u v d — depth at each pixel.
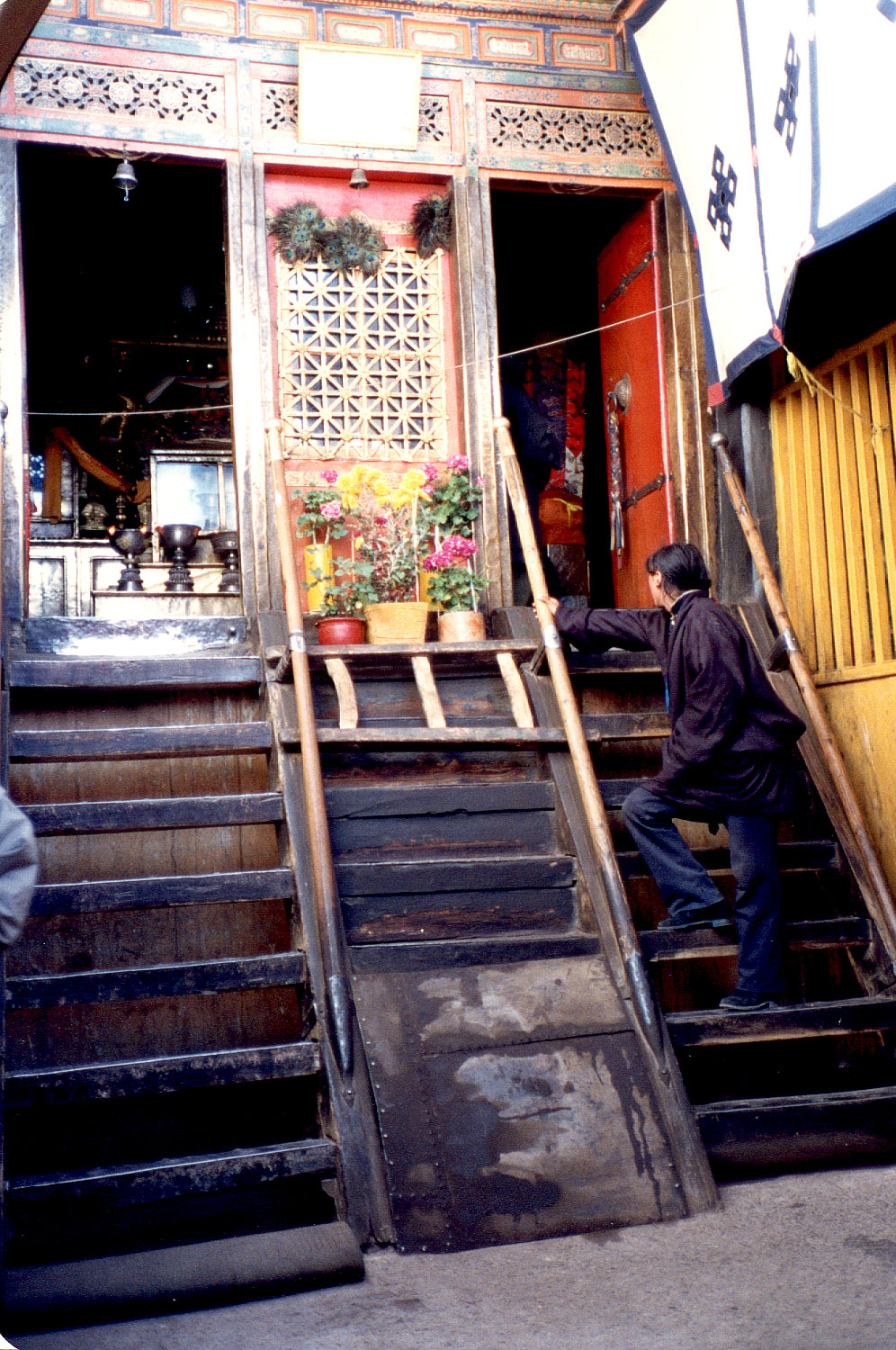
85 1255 3.50
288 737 4.25
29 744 4.15
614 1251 2.97
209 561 8.51
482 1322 2.59
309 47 5.38
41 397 8.98
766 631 5.21
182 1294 2.74
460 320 5.60
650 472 6.08
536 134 5.77
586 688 5.10
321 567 5.05
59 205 8.10
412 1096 3.29
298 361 5.48
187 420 9.23
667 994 5.04
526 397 6.71
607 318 6.59
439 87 5.66
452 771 4.57
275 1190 3.92
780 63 4.11
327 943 3.61
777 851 4.37
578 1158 3.25
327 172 5.53
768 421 5.52
